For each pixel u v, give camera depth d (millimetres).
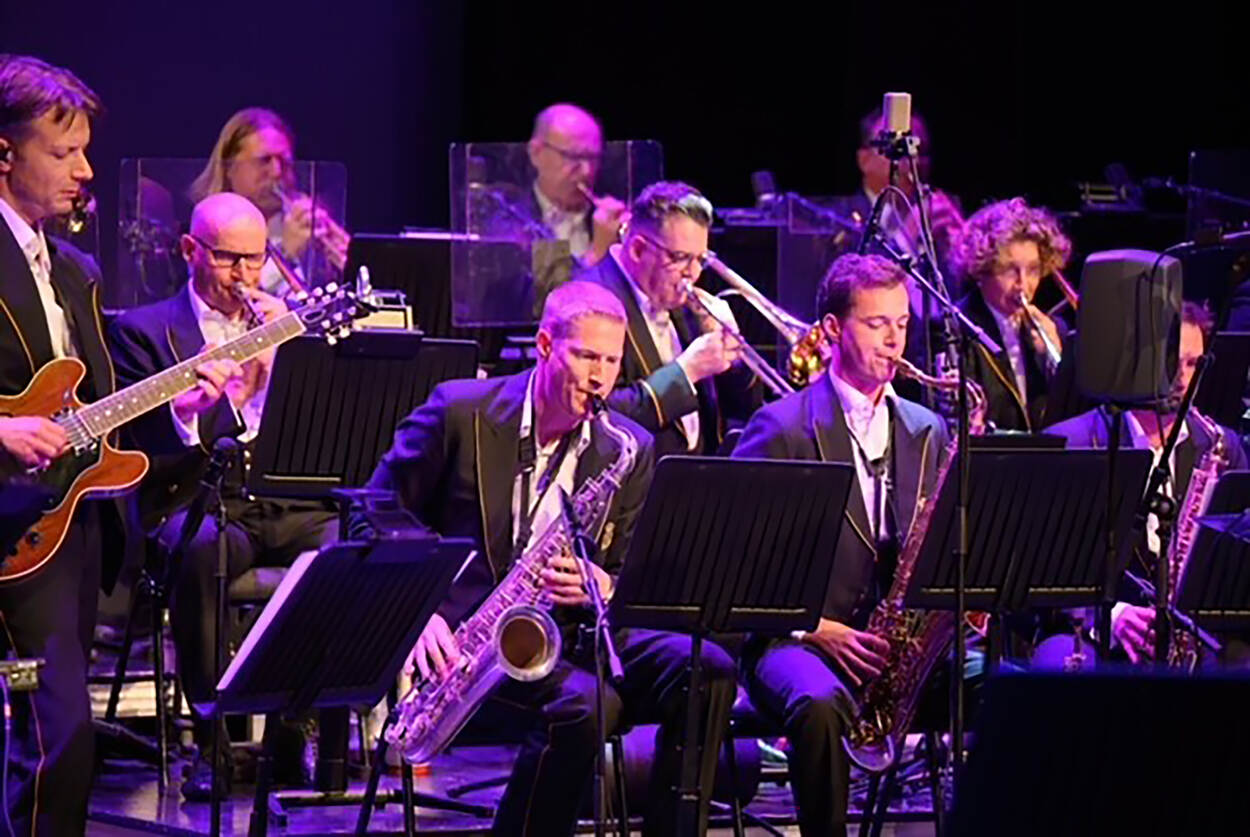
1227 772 11055
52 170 17578
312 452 19828
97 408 18047
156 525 20609
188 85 32406
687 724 17594
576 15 35750
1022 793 11273
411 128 34281
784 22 37281
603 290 18828
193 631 21156
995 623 18719
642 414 22297
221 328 22266
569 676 18281
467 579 18891
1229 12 36250
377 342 19625
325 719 21078
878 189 28141
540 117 25328
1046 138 36531
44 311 17781
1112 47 36344
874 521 19984
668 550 17203
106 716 22750
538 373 18906
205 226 22047
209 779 21141
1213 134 36438
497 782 21500
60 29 31500
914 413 20219
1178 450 21344
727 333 22797
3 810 16859
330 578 15992
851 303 19766
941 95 36312
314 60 33312
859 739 19766
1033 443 18562
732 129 36969
